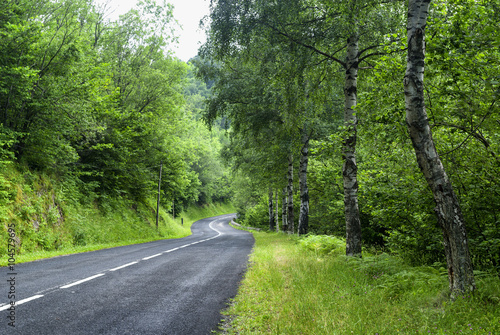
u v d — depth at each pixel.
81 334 3.45
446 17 5.67
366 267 6.58
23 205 13.38
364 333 3.23
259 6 9.47
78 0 17.23
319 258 8.99
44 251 12.78
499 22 4.96
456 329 3.28
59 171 17.81
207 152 60.66
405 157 7.07
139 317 4.14
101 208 20.97
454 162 6.28
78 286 5.82
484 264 6.36
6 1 13.50
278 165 20.33
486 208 6.00
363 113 7.25
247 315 4.28
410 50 4.66
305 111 11.18
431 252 7.66
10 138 13.68
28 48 13.72
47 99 14.35
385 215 7.77
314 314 3.92
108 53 23.56
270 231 35.22
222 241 19.56
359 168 11.40
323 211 21.33
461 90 5.66
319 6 9.68
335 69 11.02
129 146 23.62
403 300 4.37
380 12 8.85
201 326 3.88
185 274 7.41
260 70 11.46
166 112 27.16
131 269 8.04
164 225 30.62
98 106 17.86
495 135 5.88
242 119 17.14
